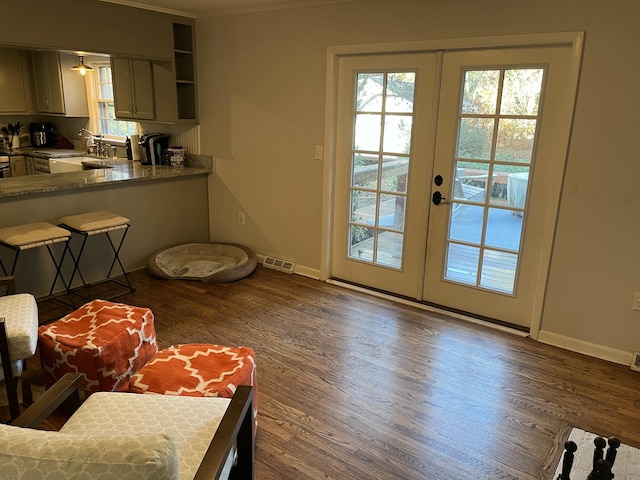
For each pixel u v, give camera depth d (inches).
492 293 136.8
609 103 108.7
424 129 138.5
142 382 78.8
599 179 113.0
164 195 178.9
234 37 170.1
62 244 149.7
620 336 117.0
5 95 225.6
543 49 116.5
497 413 96.9
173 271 170.6
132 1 155.3
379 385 105.7
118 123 225.6
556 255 121.9
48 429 88.7
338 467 81.7
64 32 142.9
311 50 152.8
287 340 124.7
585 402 101.2
